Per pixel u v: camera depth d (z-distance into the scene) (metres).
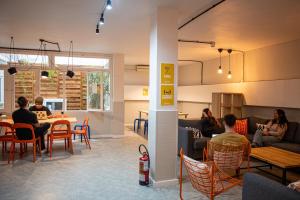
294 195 1.74
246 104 6.54
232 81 7.36
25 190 3.33
